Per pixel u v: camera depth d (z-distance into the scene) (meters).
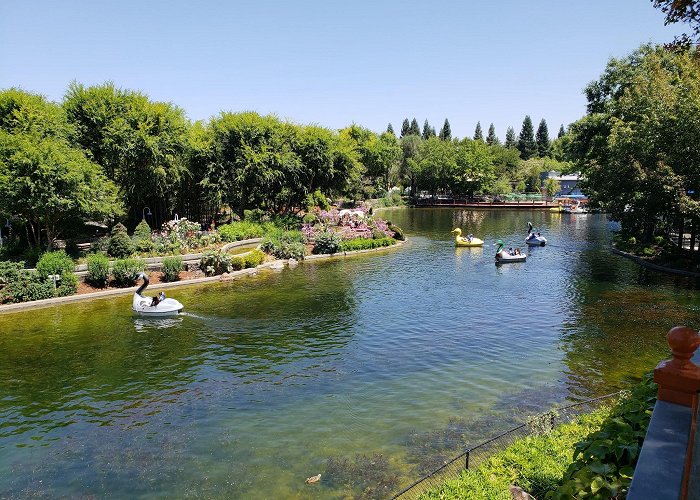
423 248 45.44
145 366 16.92
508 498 8.38
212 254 32.53
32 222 33.28
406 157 119.81
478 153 104.44
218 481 10.27
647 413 5.40
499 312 23.09
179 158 44.31
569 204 88.12
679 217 32.53
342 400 14.05
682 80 31.23
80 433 12.46
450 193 111.44
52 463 11.12
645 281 29.78
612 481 4.62
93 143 38.81
